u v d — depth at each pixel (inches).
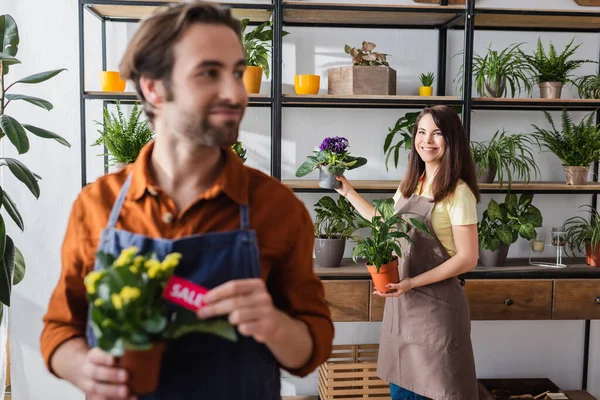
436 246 89.1
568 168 112.9
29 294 119.6
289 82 119.3
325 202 112.8
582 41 122.7
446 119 88.4
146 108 38.2
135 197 37.6
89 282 31.0
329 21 116.5
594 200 123.8
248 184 39.4
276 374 39.6
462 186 87.9
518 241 124.5
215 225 37.2
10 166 94.4
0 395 121.8
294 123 120.6
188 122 34.5
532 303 108.7
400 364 91.2
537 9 106.9
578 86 116.9
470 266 86.8
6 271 96.7
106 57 116.2
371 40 119.7
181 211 37.0
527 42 121.8
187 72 33.9
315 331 37.9
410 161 94.5
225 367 35.9
